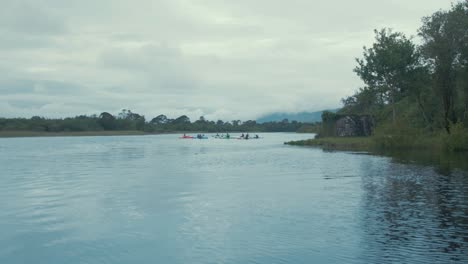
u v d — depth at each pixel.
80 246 17.70
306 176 36.91
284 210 22.95
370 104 104.88
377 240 17.22
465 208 22.36
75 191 30.97
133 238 18.59
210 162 53.41
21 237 19.05
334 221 20.28
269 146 92.56
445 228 18.67
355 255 15.67
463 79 65.56
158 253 16.62
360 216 21.09
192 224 20.59
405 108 89.44
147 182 34.94
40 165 52.25
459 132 60.75
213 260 15.71
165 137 192.88
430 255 15.45
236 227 19.81
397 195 26.28
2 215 23.22
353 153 62.34
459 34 62.47
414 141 69.25
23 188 32.91
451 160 47.09
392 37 75.75
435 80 68.19
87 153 75.25
